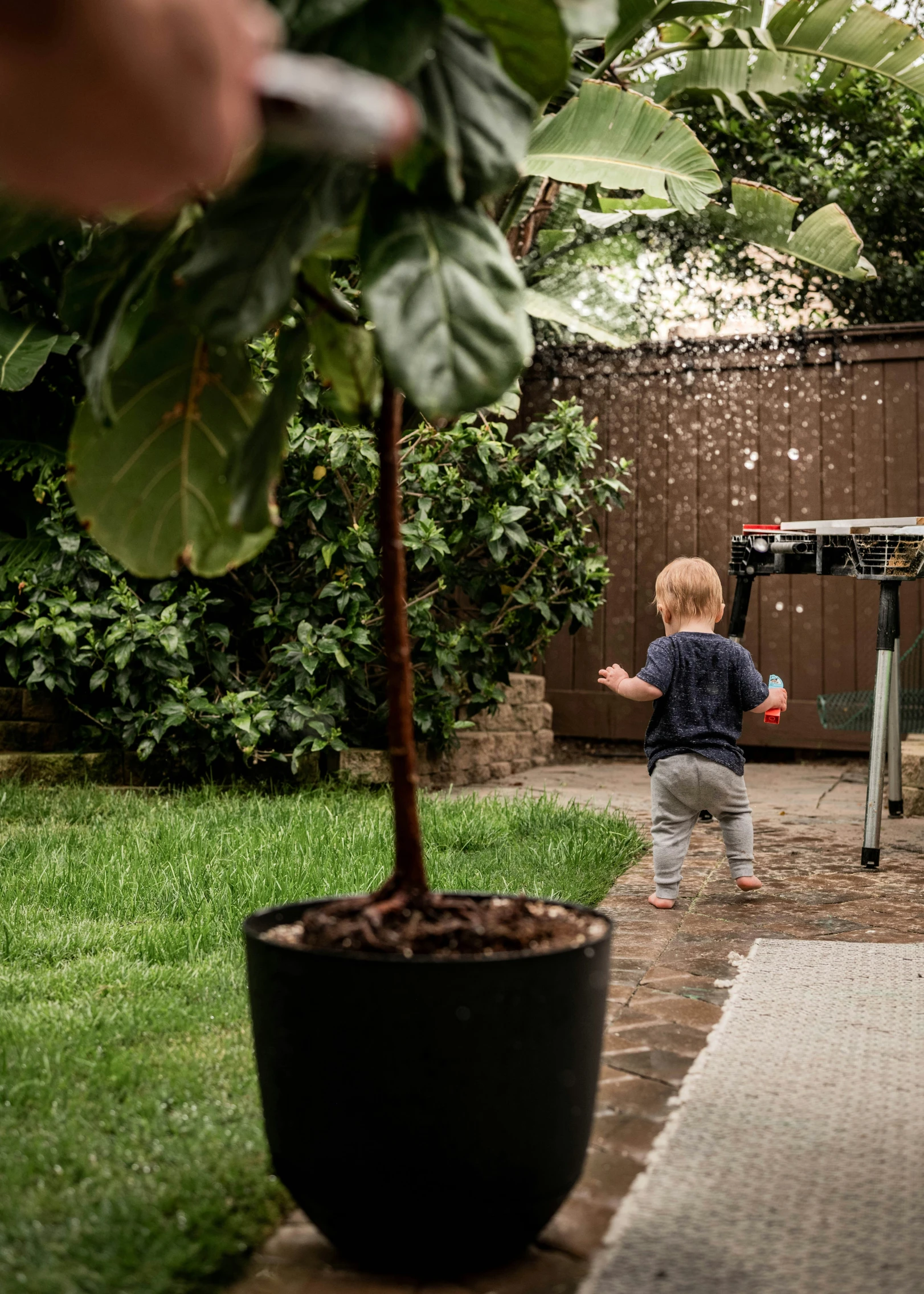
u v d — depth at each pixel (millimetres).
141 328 1259
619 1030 1945
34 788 4430
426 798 4270
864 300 6984
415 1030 1113
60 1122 1485
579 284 4637
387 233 1015
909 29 4809
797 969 2289
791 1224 1262
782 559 3975
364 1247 1189
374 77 894
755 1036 1893
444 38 986
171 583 4645
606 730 6895
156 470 1348
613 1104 1626
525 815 3928
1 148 312
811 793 5336
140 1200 1271
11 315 3938
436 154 982
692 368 6770
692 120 6844
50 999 2043
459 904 1325
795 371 6574
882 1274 1150
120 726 4719
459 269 1010
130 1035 1820
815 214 4574
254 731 4387
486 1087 1125
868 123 6746
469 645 4996
